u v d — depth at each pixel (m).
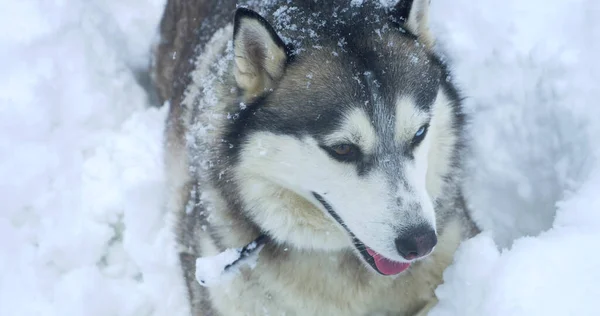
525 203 1.55
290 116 1.31
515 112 1.58
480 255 1.36
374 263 1.33
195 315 1.48
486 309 1.30
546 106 1.55
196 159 1.44
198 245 1.45
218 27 1.54
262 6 1.40
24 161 1.64
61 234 1.59
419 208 1.28
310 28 1.33
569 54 1.56
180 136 1.58
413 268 1.40
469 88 1.62
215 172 1.37
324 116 1.30
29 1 1.80
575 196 1.40
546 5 1.63
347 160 1.30
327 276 1.40
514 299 1.29
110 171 1.66
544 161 1.54
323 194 1.32
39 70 1.73
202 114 1.42
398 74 1.30
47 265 1.58
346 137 1.29
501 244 1.55
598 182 1.40
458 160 1.41
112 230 1.61
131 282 1.57
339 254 1.39
